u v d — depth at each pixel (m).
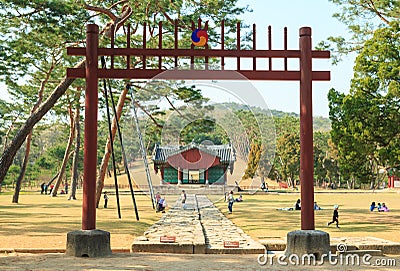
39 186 76.00
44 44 20.22
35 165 75.44
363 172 20.27
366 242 12.46
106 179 64.38
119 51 10.73
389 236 14.57
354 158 19.97
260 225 18.14
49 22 18.27
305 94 10.52
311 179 10.42
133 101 10.72
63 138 60.78
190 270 8.64
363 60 20.25
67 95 36.31
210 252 11.50
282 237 14.29
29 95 35.66
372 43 20.34
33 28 19.14
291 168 64.06
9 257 10.24
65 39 19.77
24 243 12.88
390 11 20.64
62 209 26.58
